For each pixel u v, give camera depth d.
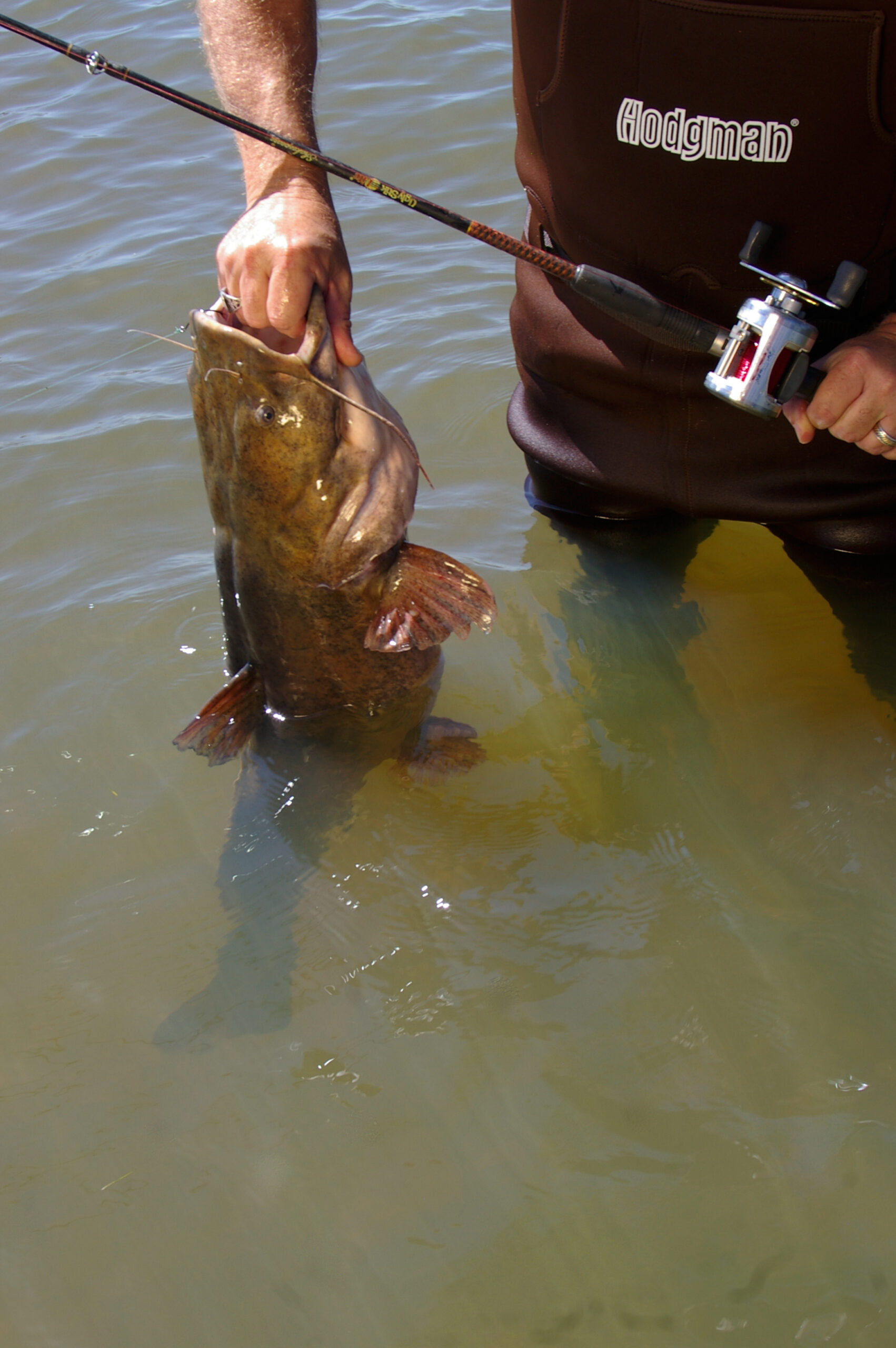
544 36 1.57
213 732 1.60
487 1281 1.38
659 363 1.66
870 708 1.72
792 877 1.60
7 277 2.64
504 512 2.02
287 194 1.50
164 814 1.71
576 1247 1.38
